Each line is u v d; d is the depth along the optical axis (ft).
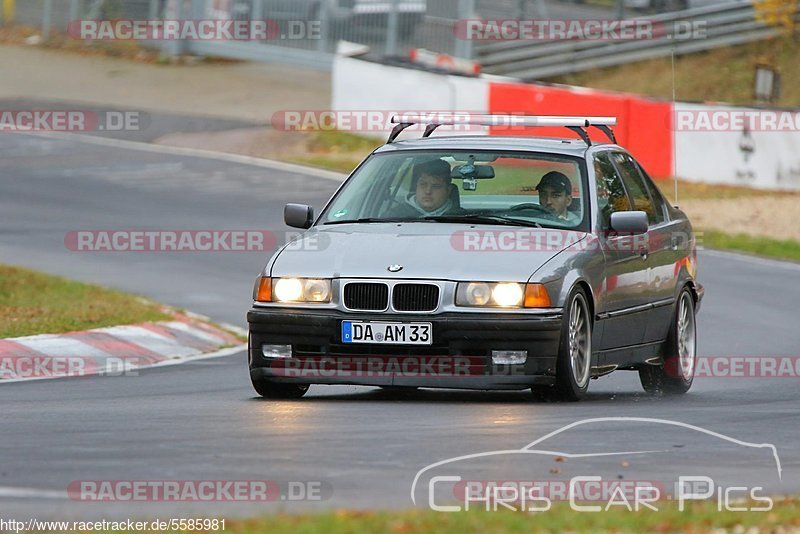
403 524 52.11
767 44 381.81
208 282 169.48
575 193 95.91
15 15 422.00
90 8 402.93
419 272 87.51
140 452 70.23
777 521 55.01
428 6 355.56
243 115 325.62
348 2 367.45
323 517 53.47
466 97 294.25
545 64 365.20
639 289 99.86
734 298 162.20
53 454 69.51
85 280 167.94
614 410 87.71
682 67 372.17
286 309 88.84
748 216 235.61
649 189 107.24
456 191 96.32
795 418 88.33
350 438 74.64
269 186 246.27
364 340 87.15
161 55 390.63
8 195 231.91
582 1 390.21
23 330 125.08
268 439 74.23
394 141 103.45
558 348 87.30
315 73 376.27
